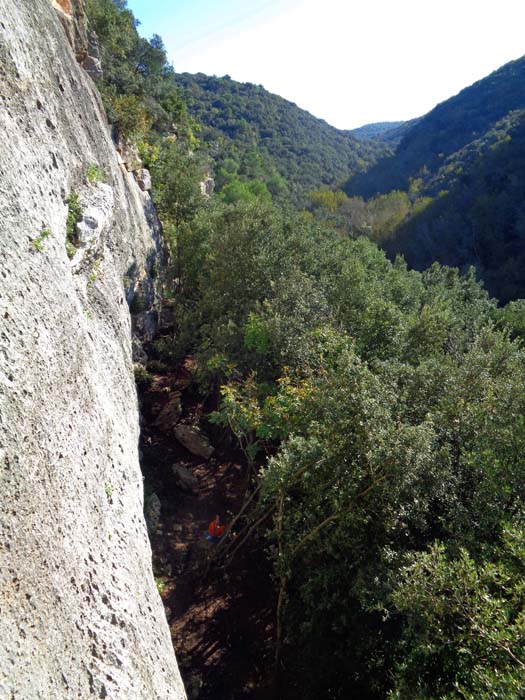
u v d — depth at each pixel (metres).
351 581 8.53
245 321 17.36
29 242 6.26
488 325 18.80
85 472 6.38
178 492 16.23
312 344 13.98
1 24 6.91
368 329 15.99
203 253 24.36
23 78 7.46
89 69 19.92
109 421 8.17
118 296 11.79
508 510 7.82
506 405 9.20
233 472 17.81
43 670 4.12
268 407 12.12
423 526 8.15
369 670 8.53
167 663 7.01
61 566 5.01
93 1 31.23
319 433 9.51
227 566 13.63
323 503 9.55
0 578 4.01
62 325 6.62
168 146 37.72
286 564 9.66
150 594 7.55
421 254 60.19
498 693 4.87
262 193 67.62
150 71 48.91
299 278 17.33
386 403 8.84
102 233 10.01
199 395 22.09
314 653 9.38
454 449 9.49
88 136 11.77
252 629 11.95
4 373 4.82
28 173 6.80
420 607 6.14
